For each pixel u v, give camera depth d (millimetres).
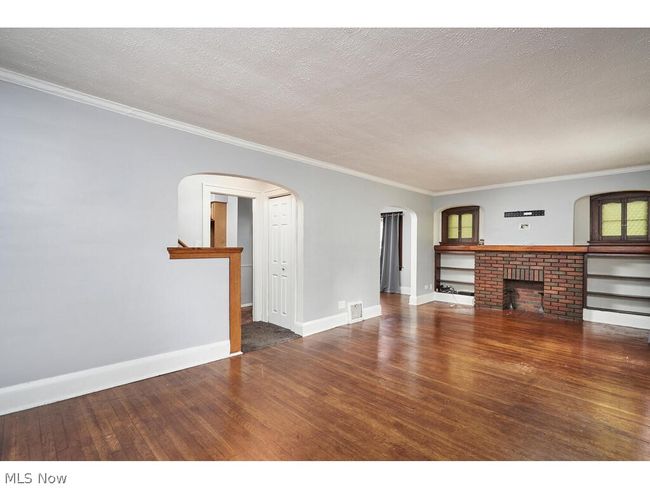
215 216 5422
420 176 5184
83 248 2498
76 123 2455
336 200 4605
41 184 2318
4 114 2176
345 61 1971
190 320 3094
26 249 2266
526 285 5648
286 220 4543
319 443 1888
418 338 4008
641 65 1961
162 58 1958
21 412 2211
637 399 2402
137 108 2697
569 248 4883
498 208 5875
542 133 3176
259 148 3619
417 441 1904
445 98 2451
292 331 4352
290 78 2188
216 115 2824
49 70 2121
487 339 3943
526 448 1836
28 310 2275
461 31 1671
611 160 4160
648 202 4605
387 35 1715
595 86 2238
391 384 2680
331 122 2955
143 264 2805
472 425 2070
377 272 5320
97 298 2566
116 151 2648
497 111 2680
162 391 2555
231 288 3402
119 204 2670
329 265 4508
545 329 4391
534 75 2105
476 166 4523
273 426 2061
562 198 5168
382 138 3367
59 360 2400
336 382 2725
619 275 4980
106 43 1810
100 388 2562
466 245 6277
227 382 2727
